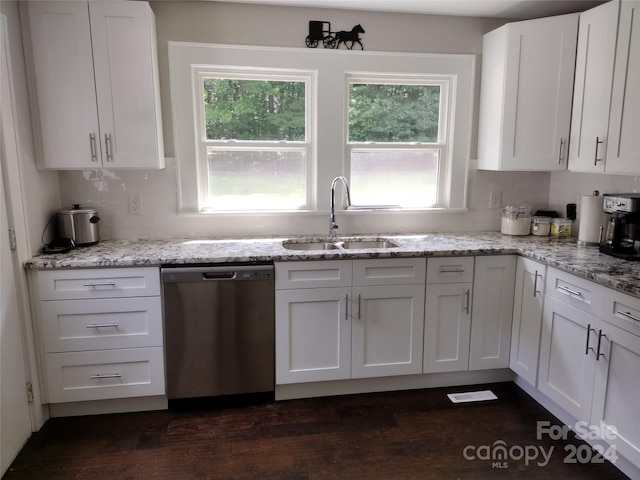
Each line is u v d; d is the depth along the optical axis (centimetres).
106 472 209
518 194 333
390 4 282
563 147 285
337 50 294
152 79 254
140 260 239
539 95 283
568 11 295
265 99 298
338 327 263
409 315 269
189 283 244
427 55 303
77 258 239
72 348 242
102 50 247
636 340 188
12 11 227
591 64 262
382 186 321
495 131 296
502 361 284
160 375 253
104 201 288
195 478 205
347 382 277
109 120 253
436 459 218
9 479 205
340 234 318
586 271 213
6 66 219
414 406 264
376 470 211
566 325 232
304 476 207
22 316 229
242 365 258
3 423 210
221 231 304
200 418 252
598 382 211
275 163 306
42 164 250
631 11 230
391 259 261
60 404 252
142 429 241
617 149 242
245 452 223
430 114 319
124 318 245
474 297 273
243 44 283
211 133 296
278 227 310
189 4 276
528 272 262
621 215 235
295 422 248
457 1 277
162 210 295
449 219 330
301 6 286
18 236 226
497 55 292
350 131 311
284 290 254
